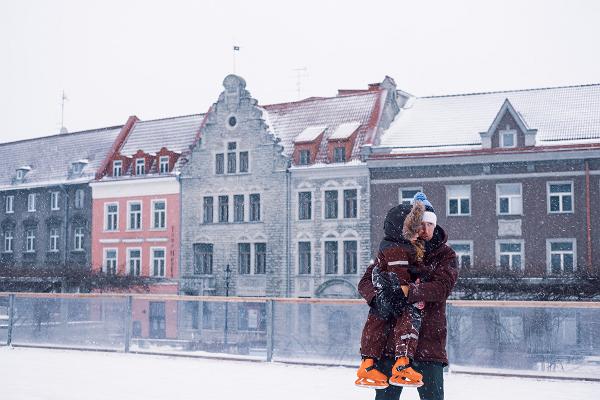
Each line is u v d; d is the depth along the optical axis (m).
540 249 42.34
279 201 49.22
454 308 13.59
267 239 49.47
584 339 12.59
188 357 16.22
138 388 11.13
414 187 45.09
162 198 53.84
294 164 49.16
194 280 51.19
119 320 17.23
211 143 52.22
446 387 11.88
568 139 43.06
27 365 14.45
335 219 47.19
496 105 47.44
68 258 58.12
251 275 49.88
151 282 51.84
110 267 52.62
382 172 45.91
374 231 45.91
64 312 17.88
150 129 59.12
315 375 13.18
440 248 5.52
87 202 57.72
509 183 43.25
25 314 18.44
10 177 62.97
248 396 10.42
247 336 15.97
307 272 48.38
